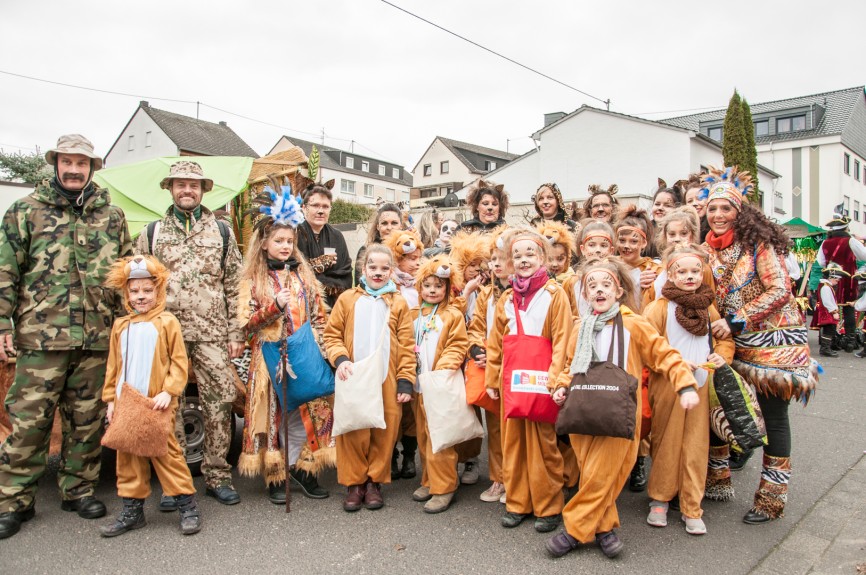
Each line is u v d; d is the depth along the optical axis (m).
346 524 3.55
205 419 3.89
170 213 3.96
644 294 3.97
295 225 3.94
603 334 3.17
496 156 56.94
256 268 3.86
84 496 3.68
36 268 3.49
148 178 5.73
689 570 3.01
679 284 3.43
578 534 3.12
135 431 3.24
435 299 3.94
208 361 3.84
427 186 53.69
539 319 3.43
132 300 3.43
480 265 4.34
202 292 3.85
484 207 5.11
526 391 3.30
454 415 3.67
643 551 3.19
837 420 5.71
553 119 33.72
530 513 3.65
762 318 3.43
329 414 3.96
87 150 3.55
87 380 3.65
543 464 3.42
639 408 3.18
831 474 4.33
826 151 35.44
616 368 3.05
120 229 3.79
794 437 5.20
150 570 3.01
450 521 3.60
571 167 25.94
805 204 36.00
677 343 3.45
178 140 39.19
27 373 3.47
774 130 38.16
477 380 3.75
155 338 3.41
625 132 24.52
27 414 3.45
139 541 3.32
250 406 3.81
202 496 3.97
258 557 3.14
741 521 3.57
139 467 3.40
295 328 3.83
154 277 3.46
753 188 4.23
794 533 3.42
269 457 3.79
